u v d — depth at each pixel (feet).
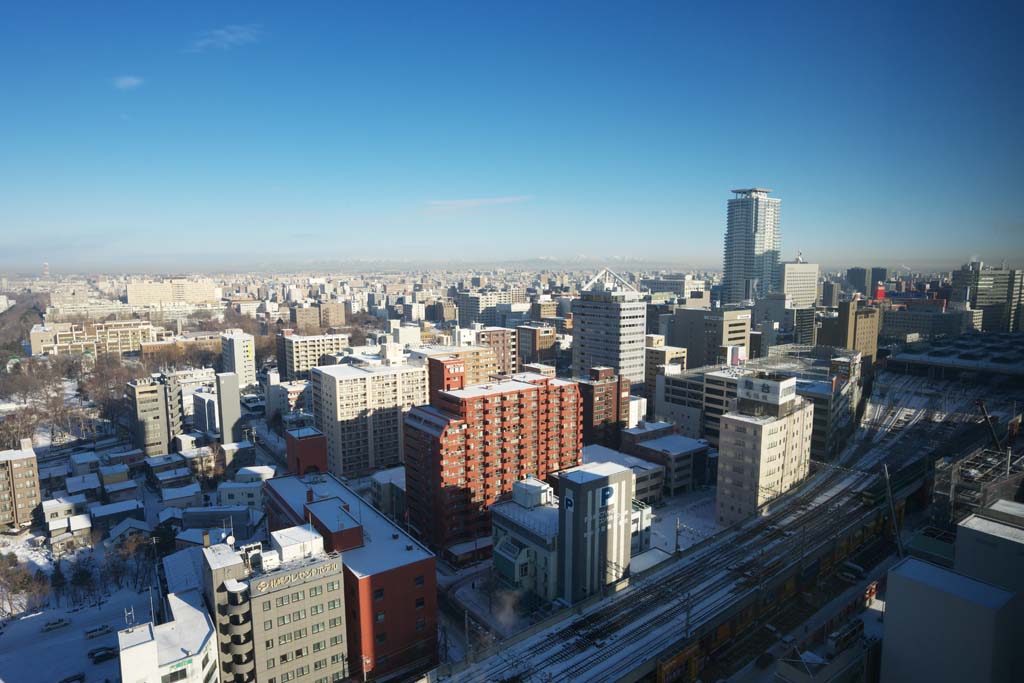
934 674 311.68
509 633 447.83
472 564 548.31
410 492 596.70
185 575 417.69
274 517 552.41
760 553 507.71
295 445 626.23
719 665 406.41
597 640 404.16
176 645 331.16
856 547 538.47
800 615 458.50
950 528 488.02
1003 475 489.67
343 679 385.29
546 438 607.37
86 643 459.73
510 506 537.65
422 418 579.89
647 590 463.01
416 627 415.44
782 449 596.29
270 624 357.20
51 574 560.20
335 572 376.89
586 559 458.09
